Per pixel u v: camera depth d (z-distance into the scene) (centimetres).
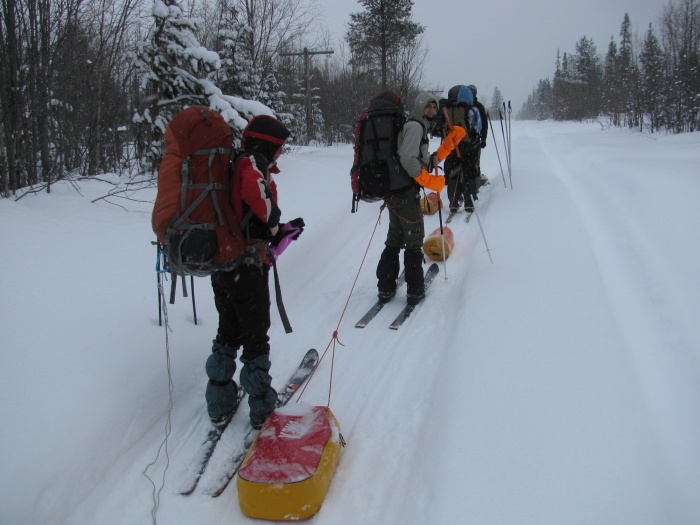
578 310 349
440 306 426
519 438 233
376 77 2039
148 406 286
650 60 2511
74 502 224
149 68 704
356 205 420
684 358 307
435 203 702
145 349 319
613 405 250
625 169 783
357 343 376
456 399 271
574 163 1053
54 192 572
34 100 603
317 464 224
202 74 778
